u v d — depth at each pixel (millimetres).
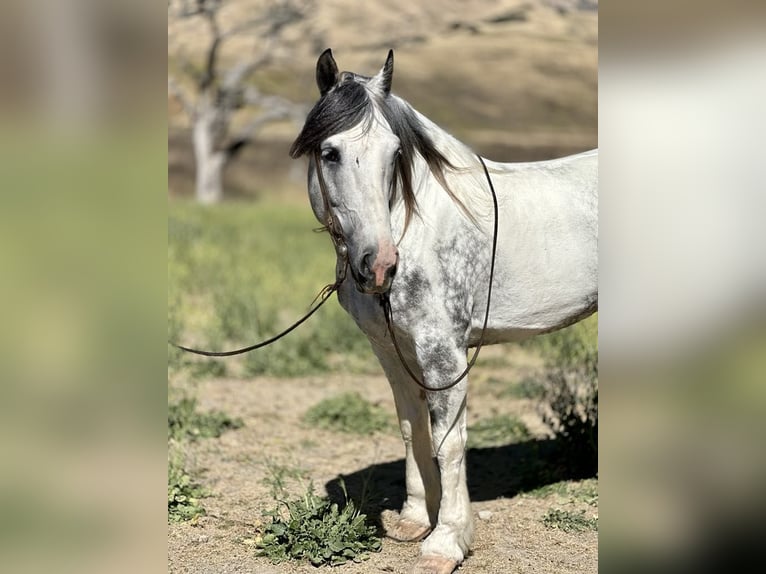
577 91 32375
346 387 7363
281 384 7453
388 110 3572
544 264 4055
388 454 5680
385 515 4609
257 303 9625
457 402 3836
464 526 3928
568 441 5234
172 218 17062
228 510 4676
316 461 5535
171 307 8812
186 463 5375
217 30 29000
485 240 3898
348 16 34406
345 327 8867
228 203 25078
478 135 29000
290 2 32938
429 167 3783
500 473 5316
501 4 36250
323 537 4113
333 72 3676
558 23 36156
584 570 3920
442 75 32844
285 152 31781
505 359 8117
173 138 31203
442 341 3779
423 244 3730
